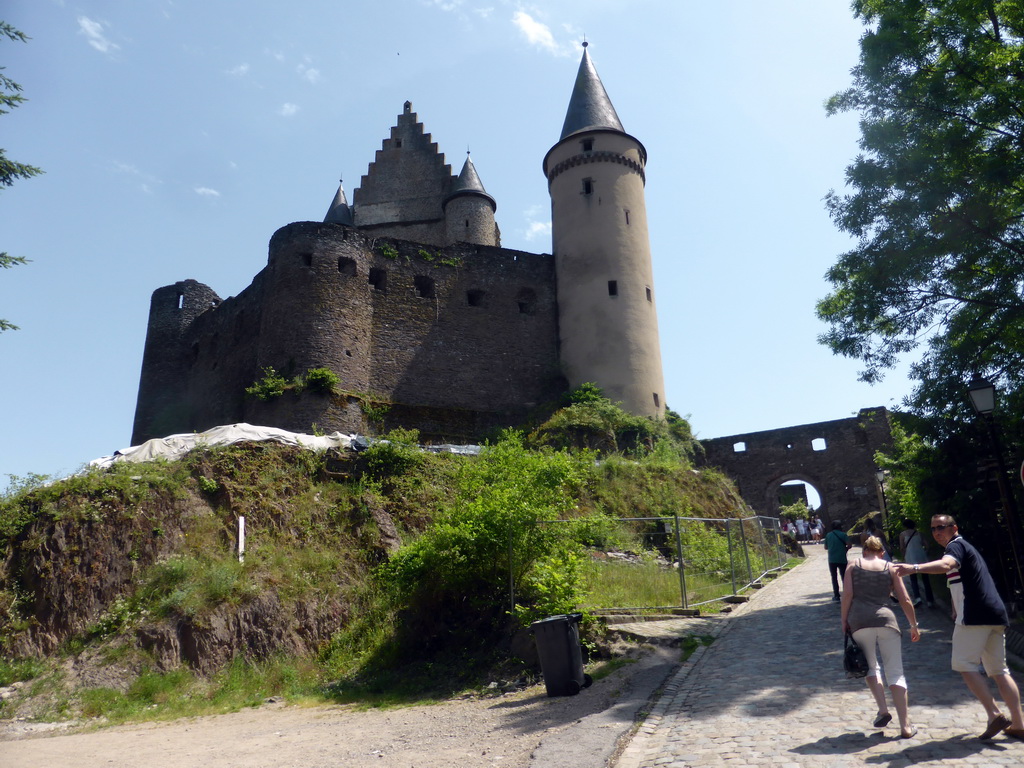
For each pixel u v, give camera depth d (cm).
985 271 1352
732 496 2545
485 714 884
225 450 1596
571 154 3550
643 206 3544
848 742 570
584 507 1936
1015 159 1266
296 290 2859
